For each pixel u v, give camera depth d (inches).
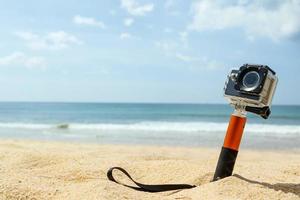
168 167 37.4
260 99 28.1
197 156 56.6
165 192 30.3
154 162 39.2
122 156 45.0
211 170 35.9
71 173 34.9
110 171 30.6
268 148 92.8
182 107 641.0
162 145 97.3
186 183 33.7
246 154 69.7
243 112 30.0
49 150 52.8
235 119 30.1
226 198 27.1
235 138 30.2
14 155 42.6
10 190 26.6
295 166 39.2
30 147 60.3
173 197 27.9
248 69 28.9
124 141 111.0
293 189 29.2
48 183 29.7
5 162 40.1
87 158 41.6
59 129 169.2
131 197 25.9
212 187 28.9
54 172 35.2
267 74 28.1
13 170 33.8
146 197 26.5
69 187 27.9
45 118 316.5
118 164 38.4
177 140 115.8
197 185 33.1
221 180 29.6
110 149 60.9
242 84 29.0
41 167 38.8
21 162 40.0
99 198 24.9
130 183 33.3
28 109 576.7
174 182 34.1
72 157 41.9
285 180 33.1
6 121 265.1
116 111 477.7
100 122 249.0
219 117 306.0
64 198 25.7
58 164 38.7
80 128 175.9
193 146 94.0
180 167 37.1
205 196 27.7
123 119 292.8
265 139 122.2
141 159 43.5
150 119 288.4
